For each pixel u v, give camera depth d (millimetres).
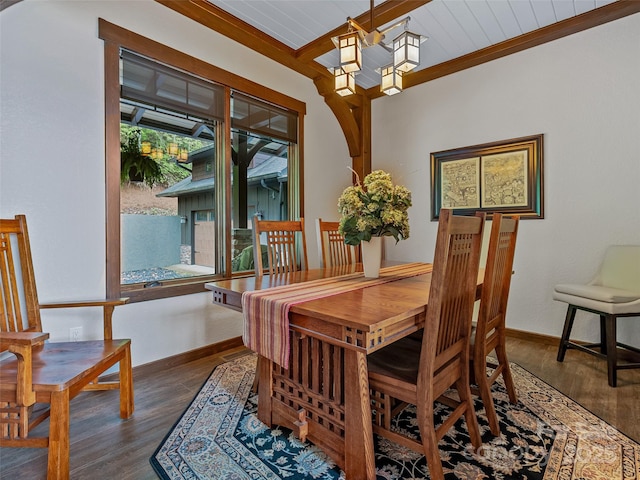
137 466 1418
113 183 2234
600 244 2760
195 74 2674
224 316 2869
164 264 2609
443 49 3215
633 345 2604
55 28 1984
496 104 3309
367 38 2020
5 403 1298
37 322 1775
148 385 2191
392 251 4141
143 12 2354
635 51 2596
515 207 3189
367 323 1083
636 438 1605
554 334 2977
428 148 3830
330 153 3971
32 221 1914
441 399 1610
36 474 1375
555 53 2951
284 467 1422
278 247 2381
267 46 3055
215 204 2938
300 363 1579
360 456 1285
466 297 1474
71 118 2053
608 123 2713
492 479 1343
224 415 1822
